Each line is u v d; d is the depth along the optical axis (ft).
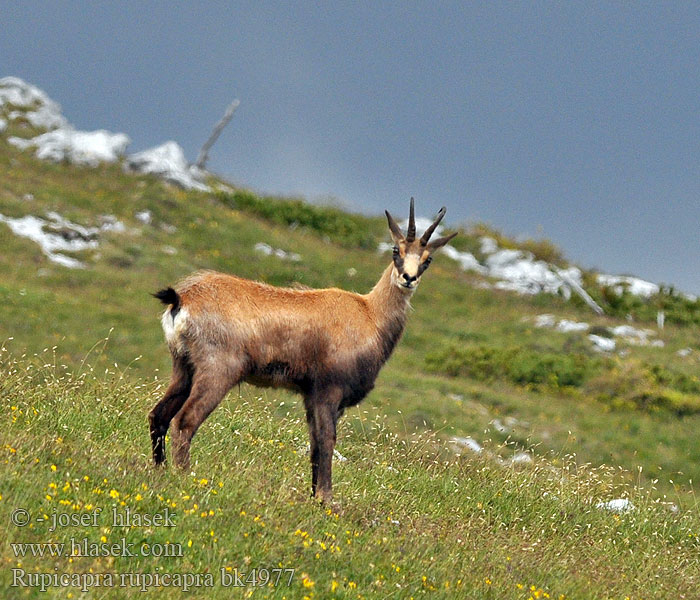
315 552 92.58
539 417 293.84
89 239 399.65
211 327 108.27
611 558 124.26
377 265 476.95
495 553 108.58
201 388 107.34
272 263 431.84
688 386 342.23
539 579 105.19
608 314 466.29
